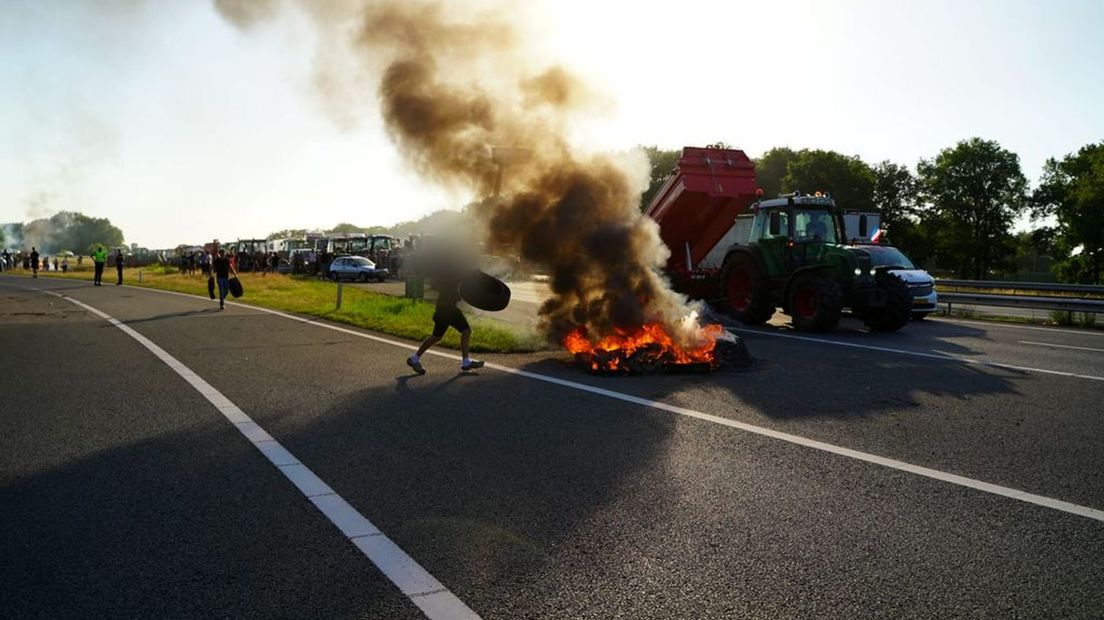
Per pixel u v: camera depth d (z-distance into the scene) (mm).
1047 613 3244
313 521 4320
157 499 4707
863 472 5309
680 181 16625
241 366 10219
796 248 16078
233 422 6848
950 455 5773
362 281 40844
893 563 3750
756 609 3258
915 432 6508
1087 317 17422
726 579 3561
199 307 20953
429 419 6984
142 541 4012
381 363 10516
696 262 18625
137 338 13461
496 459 5648
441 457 5691
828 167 69312
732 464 5520
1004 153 76750
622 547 3945
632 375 9484
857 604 3309
